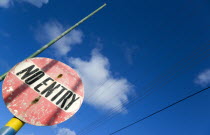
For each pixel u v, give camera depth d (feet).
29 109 4.86
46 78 5.65
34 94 5.16
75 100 5.81
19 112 4.68
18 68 5.25
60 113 5.31
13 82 4.99
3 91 4.73
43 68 5.75
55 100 5.42
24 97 4.96
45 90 5.41
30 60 5.60
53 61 6.09
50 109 5.19
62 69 6.09
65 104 5.54
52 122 5.04
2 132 4.23
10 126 4.40
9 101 4.68
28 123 4.70
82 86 6.20
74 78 6.18
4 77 5.43
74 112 5.59
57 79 5.82
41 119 4.91
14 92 4.87
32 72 5.47
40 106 5.07
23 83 5.14
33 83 5.31
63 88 5.78
